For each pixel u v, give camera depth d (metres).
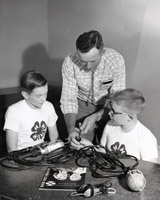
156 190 1.00
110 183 1.02
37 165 1.19
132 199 0.94
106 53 1.88
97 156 1.27
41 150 1.28
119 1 2.63
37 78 1.68
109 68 1.88
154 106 2.58
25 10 3.20
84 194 0.94
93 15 2.88
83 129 1.74
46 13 3.41
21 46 3.25
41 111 1.89
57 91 3.20
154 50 2.49
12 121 1.77
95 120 1.86
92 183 1.04
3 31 3.04
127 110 1.46
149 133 1.58
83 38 1.56
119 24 2.68
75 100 2.07
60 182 1.04
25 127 1.82
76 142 1.40
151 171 1.15
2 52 3.08
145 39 2.54
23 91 1.76
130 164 1.21
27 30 3.27
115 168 1.16
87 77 1.96
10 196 0.95
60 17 3.25
